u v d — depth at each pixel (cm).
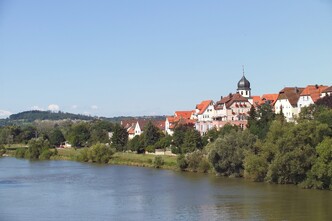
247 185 10788
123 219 7538
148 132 19362
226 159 12400
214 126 17788
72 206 8631
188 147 16050
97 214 7919
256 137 12588
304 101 17625
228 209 8100
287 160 10500
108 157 17988
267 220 7294
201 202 8769
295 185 10644
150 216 7706
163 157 16750
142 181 11950
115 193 10050
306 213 7688
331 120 11500
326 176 9838
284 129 11362
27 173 14338
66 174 13912
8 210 8306
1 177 13262
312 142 10681
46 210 8281
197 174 13238
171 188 10588
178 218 7531
